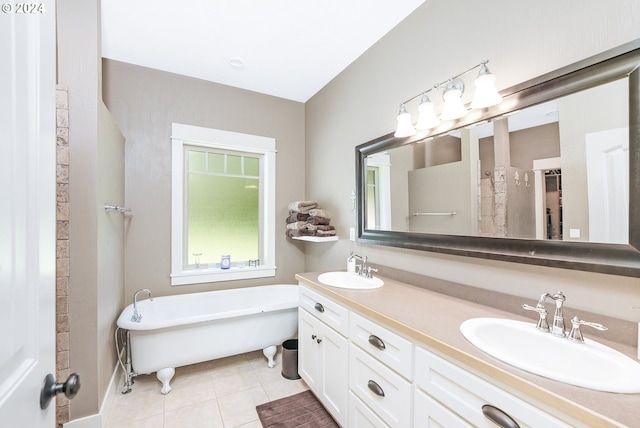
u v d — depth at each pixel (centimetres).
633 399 64
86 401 155
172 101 253
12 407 46
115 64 231
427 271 166
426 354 99
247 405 182
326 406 165
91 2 159
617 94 93
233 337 216
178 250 255
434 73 162
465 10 145
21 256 51
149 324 188
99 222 162
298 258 314
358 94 227
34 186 56
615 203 93
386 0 167
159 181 248
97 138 160
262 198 306
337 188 255
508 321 109
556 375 72
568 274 106
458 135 148
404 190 181
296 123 314
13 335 48
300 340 202
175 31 194
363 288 163
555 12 110
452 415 90
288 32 196
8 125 47
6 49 47
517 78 123
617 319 93
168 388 195
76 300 154
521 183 120
